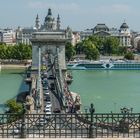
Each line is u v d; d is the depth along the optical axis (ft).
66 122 191.31
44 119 183.21
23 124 174.60
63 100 493.36
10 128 192.34
